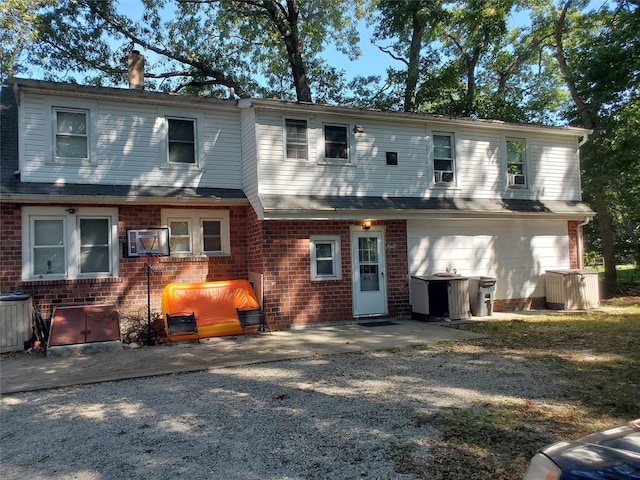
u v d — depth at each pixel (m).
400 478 3.49
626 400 5.27
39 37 18.11
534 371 6.63
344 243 11.88
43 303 9.85
